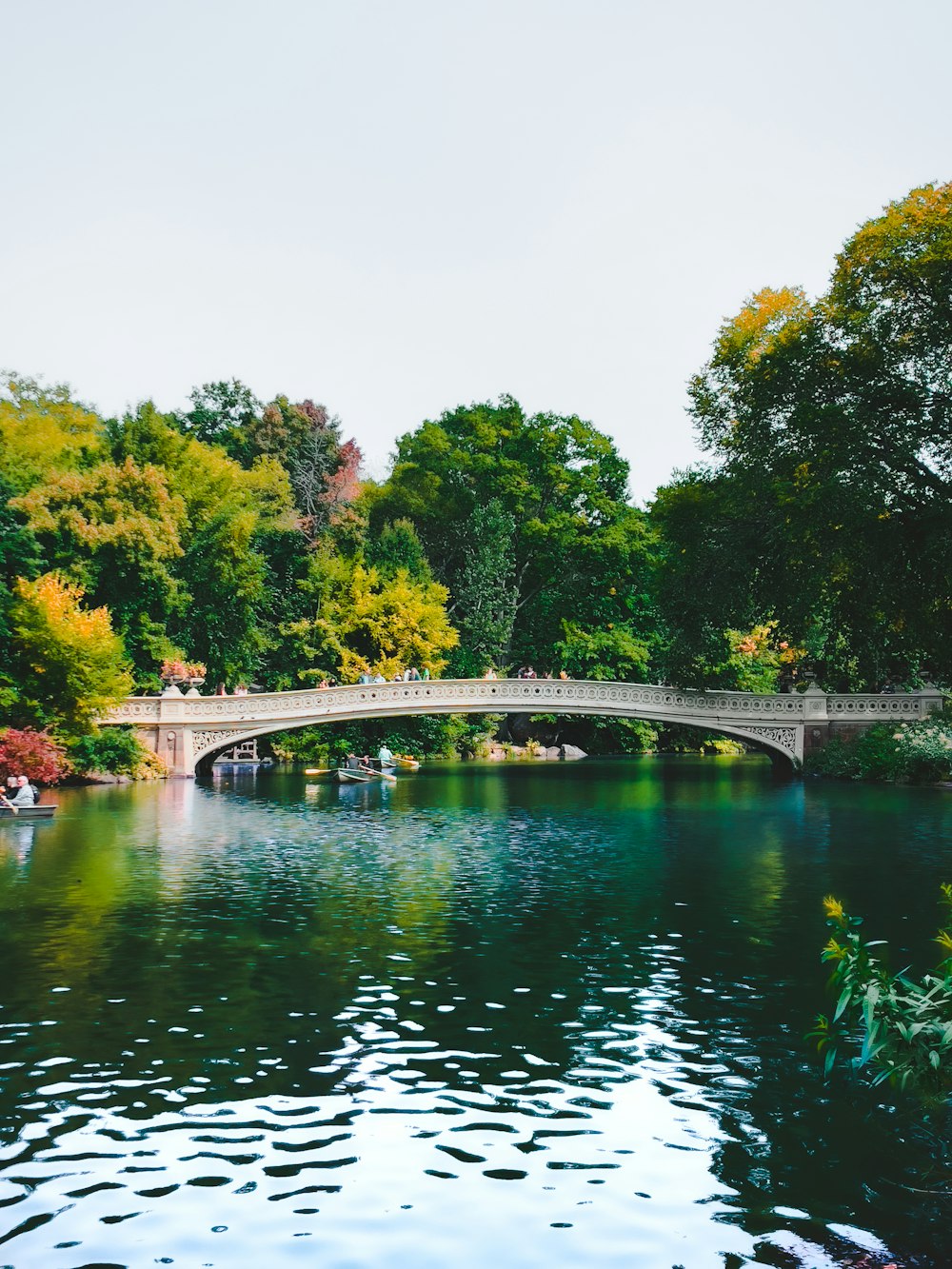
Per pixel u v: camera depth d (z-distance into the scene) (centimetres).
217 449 5394
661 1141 683
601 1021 921
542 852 1945
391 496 6506
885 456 2934
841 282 2947
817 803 2905
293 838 2162
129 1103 744
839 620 3369
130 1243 564
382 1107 736
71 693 3466
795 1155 666
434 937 1238
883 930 1252
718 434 3484
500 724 6372
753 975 1066
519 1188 622
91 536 4012
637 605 6119
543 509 6419
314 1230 578
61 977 1063
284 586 5459
